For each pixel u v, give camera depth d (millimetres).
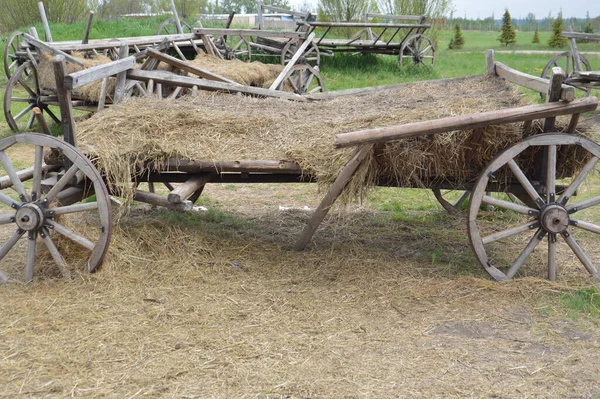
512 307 4898
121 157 5477
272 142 5762
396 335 4418
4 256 5371
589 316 4734
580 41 35500
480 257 5336
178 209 5465
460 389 3723
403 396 3639
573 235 6707
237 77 12688
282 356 4078
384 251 6164
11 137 5137
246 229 6762
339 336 4387
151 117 5918
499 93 6246
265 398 3604
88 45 12484
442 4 24688
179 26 18469
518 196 5883
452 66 23219
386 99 6883
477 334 4457
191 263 5656
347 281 5391
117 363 3965
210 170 5660
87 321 4527
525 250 5367
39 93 12477
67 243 5500
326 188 5547
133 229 6000
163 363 3967
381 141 4926
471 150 5305
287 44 16688
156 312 4688
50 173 5730
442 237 6715
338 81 19078
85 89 10797
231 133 5910
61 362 3955
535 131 5328
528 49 33156
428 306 4906
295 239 6496
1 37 23328
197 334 4371
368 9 25656
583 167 5379
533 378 3857
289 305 4887
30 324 4449
